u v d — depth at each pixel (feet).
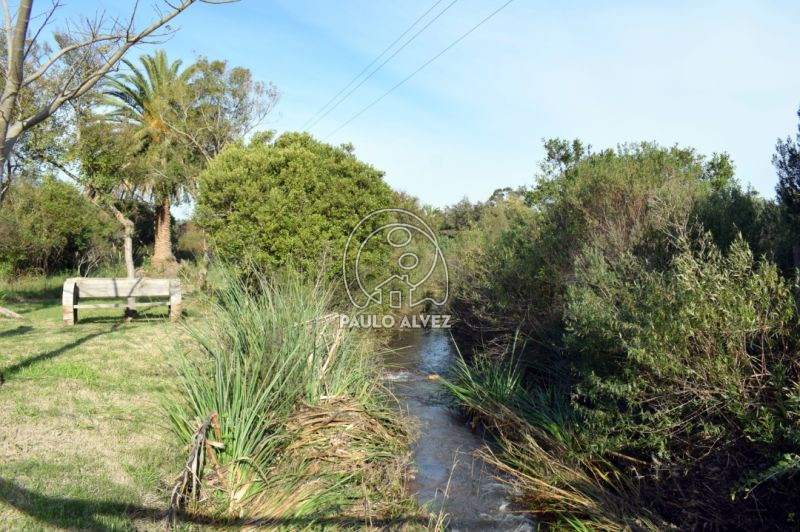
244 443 13.97
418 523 13.60
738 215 19.60
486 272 34.09
